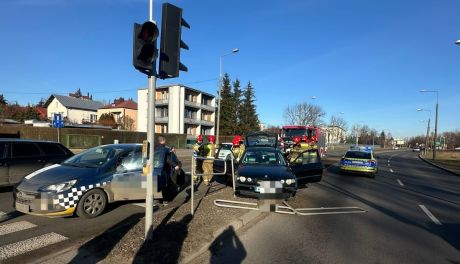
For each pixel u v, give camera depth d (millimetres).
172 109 60750
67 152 10812
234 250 5312
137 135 42625
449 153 70625
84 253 4668
